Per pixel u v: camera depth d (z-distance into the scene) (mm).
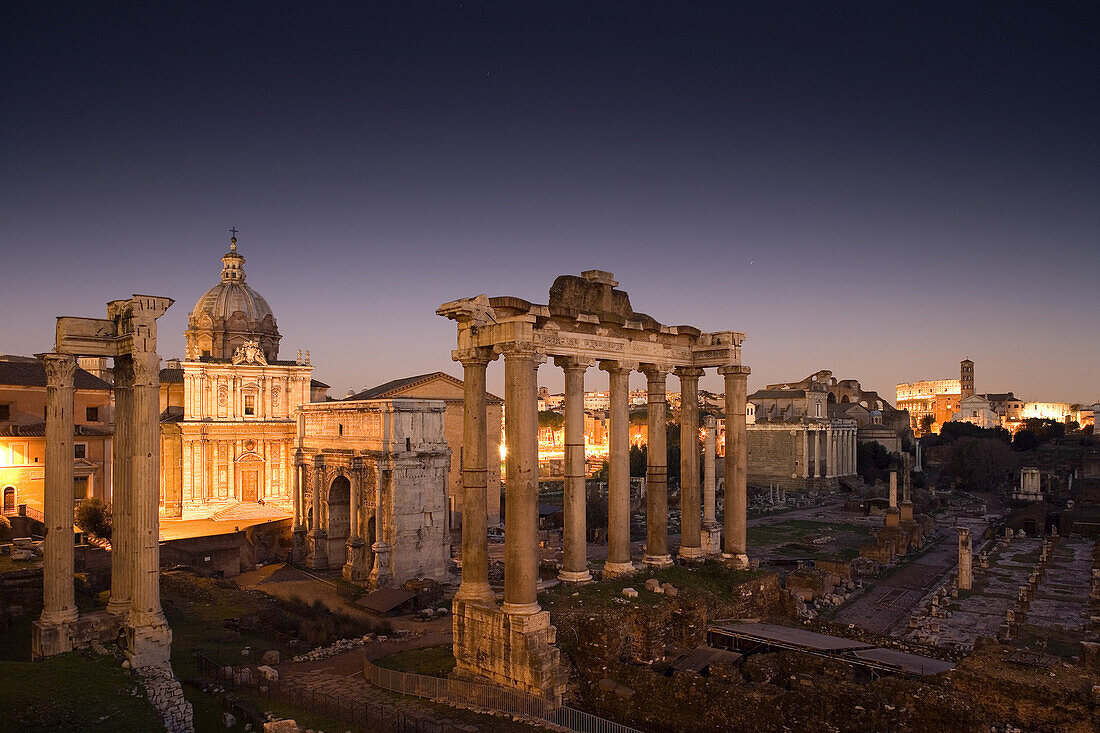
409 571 68875
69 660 29828
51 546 31328
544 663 28219
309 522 77500
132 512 30609
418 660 35094
